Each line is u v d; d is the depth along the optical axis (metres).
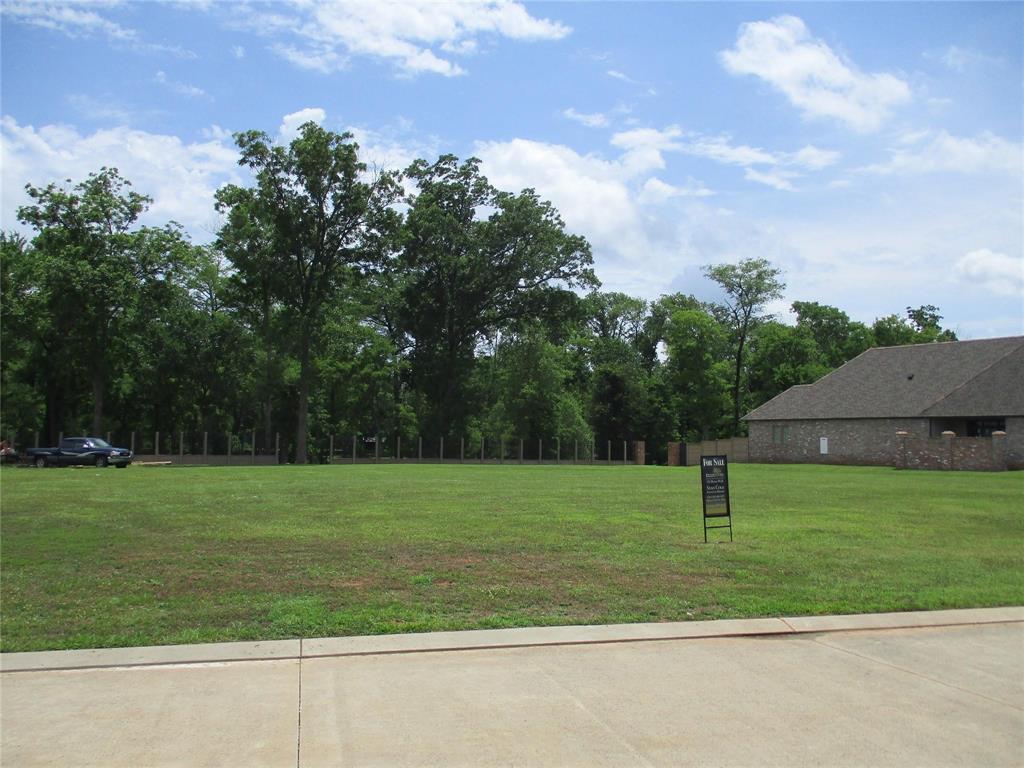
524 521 16.92
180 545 13.41
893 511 19.88
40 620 8.64
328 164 58.28
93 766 5.20
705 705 6.39
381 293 70.19
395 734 5.74
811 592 10.24
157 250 58.28
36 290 57.97
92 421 64.19
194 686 6.69
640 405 82.44
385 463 66.31
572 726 5.93
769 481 33.16
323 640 7.95
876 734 5.86
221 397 65.19
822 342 96.31
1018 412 48.25
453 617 8.90
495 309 76.81
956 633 8.63
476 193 74.38
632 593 10.09
